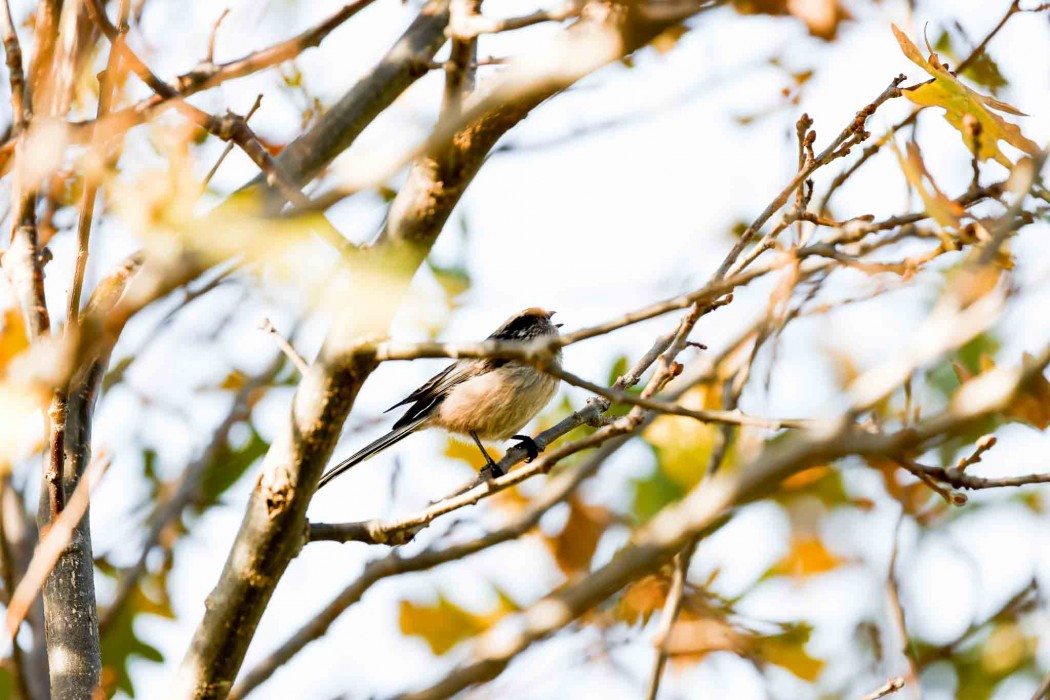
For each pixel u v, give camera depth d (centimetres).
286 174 790
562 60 611
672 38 878
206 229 534
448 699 871
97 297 855
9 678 1048
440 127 616
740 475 835
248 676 984
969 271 761
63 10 754
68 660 805
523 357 671
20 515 969
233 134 707
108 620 1149
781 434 1142
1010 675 1309
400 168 602
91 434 887
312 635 1005
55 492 783
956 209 679
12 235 734
